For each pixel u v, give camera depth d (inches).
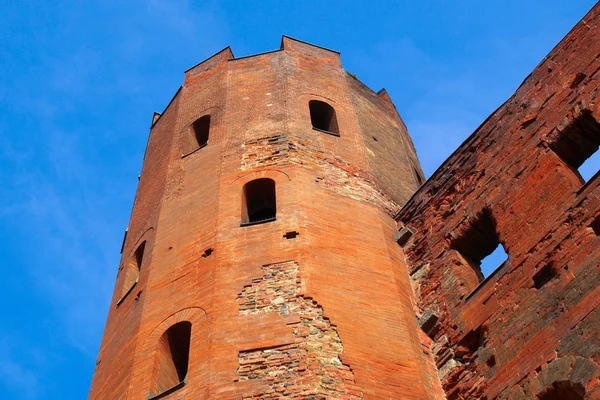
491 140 953.5
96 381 933.2
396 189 1145.4
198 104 1258.0
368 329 832.9
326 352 784.9
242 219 976.9
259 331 808.3
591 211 753.6
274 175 1033.5
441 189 1006.4
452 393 801.6
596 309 684.7
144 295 935.0
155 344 856.9
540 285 770.2
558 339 705.6
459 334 836.6
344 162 1106.7
